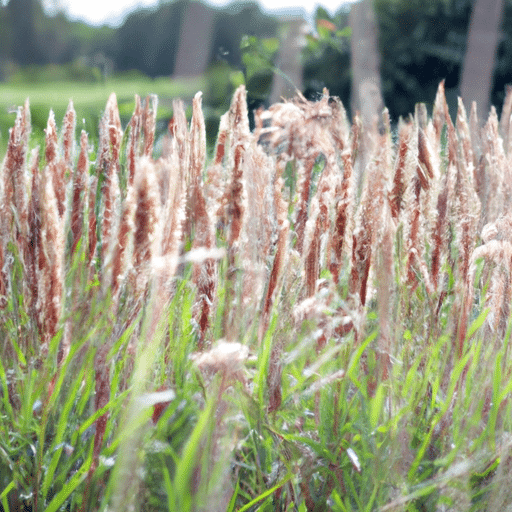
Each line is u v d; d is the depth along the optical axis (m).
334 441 2.19
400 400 2.19
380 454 2.16
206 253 2.13
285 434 2.17
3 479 2.16
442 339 2.20
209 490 2.08
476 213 2.25
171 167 2.16
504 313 2.27
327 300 2.24
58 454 2.14
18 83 23.11
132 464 2.07
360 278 2.23
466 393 2.20
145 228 2.12
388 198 2.22
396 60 9.13
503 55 7.86
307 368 2.22
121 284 2.16
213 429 2.10
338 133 2.27
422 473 2.19
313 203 2.25
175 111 2.30
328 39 5.13
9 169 2.21
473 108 2.47
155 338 2.14
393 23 9.12
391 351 2.20
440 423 2.21
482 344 2.25
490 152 2.37
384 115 2.25
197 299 2.24
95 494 2.13
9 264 2.23
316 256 2.25
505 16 7.48
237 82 4.38
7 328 2.20
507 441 2.18
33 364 2.18
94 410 2.17
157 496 2.11
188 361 2.19
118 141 2.27
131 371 2.20
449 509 2.17
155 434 2.11
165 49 37.12
